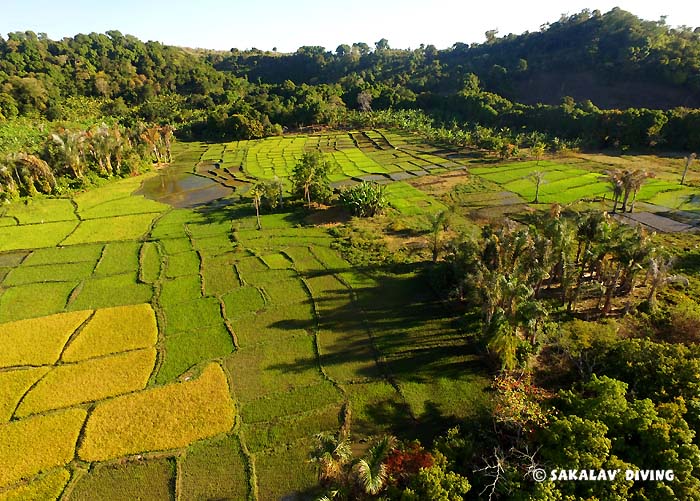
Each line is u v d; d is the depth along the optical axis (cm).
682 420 2442
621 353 3155
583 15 15825
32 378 3588
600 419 2495
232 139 13875
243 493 2667
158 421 3161
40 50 17612
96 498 2655
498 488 2358
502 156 10112
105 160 9494
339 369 3641
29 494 2666
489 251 4466
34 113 13275
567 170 8944
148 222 6912
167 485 2728
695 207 6688
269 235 6334
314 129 14712
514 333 3419
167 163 11006
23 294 4841
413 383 3466
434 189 8206
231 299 4694
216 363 3725
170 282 5081
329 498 2288
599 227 4491
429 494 2245
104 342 4009
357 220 6781
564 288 4141
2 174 7775
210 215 7194
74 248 5981
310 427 3105
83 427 3131
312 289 4859
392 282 4966
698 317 3781
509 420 2686
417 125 13275
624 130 10038
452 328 4112
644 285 4566
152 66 18738
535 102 14275
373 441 2967
